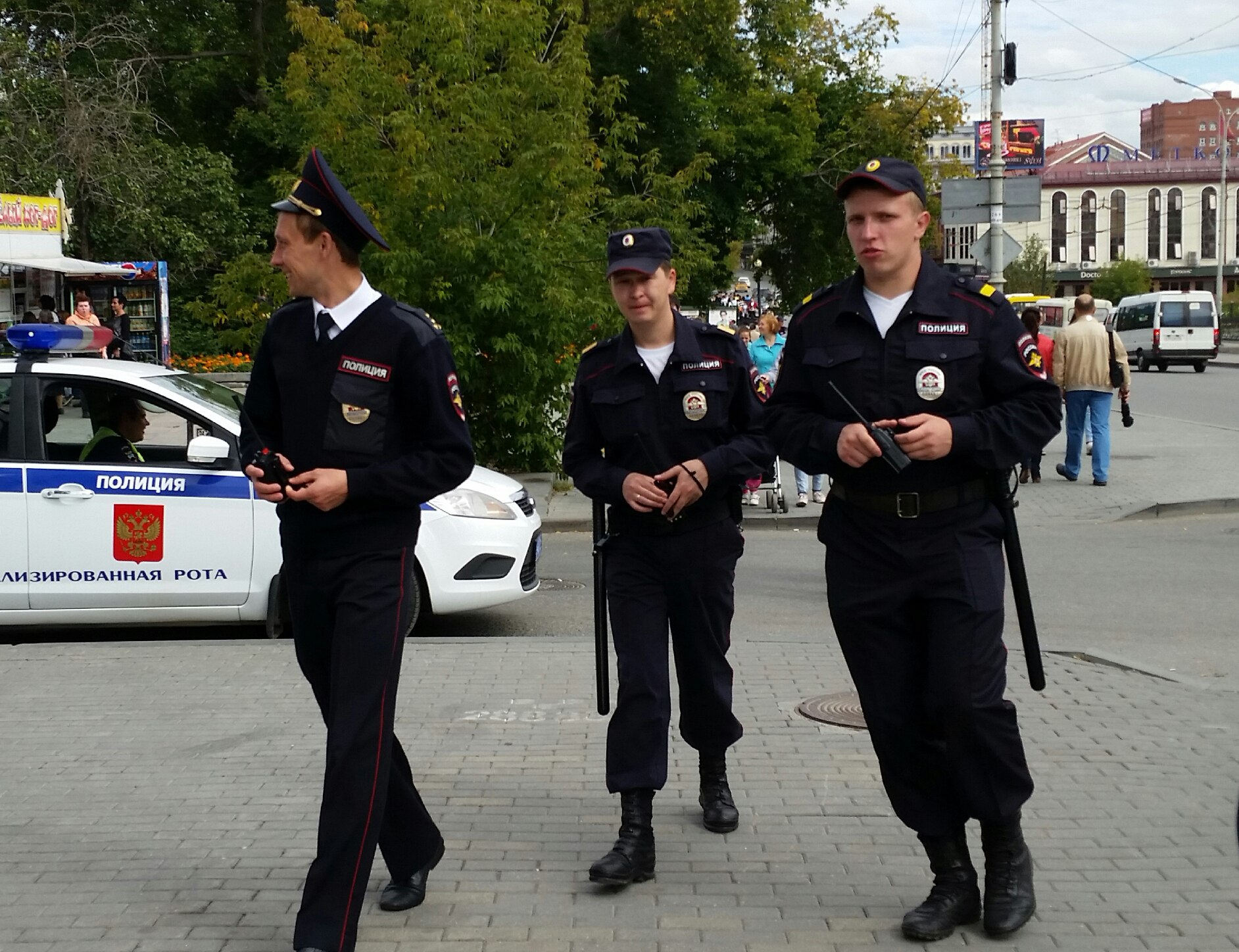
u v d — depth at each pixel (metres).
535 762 5.47
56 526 7.64
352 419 3.63
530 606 9.38
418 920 3.94
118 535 7.66
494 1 14.80
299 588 3.72
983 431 3.60
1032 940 3.77
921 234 3.76
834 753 5.53
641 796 4.26
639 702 4.29
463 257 14.24
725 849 4.51
